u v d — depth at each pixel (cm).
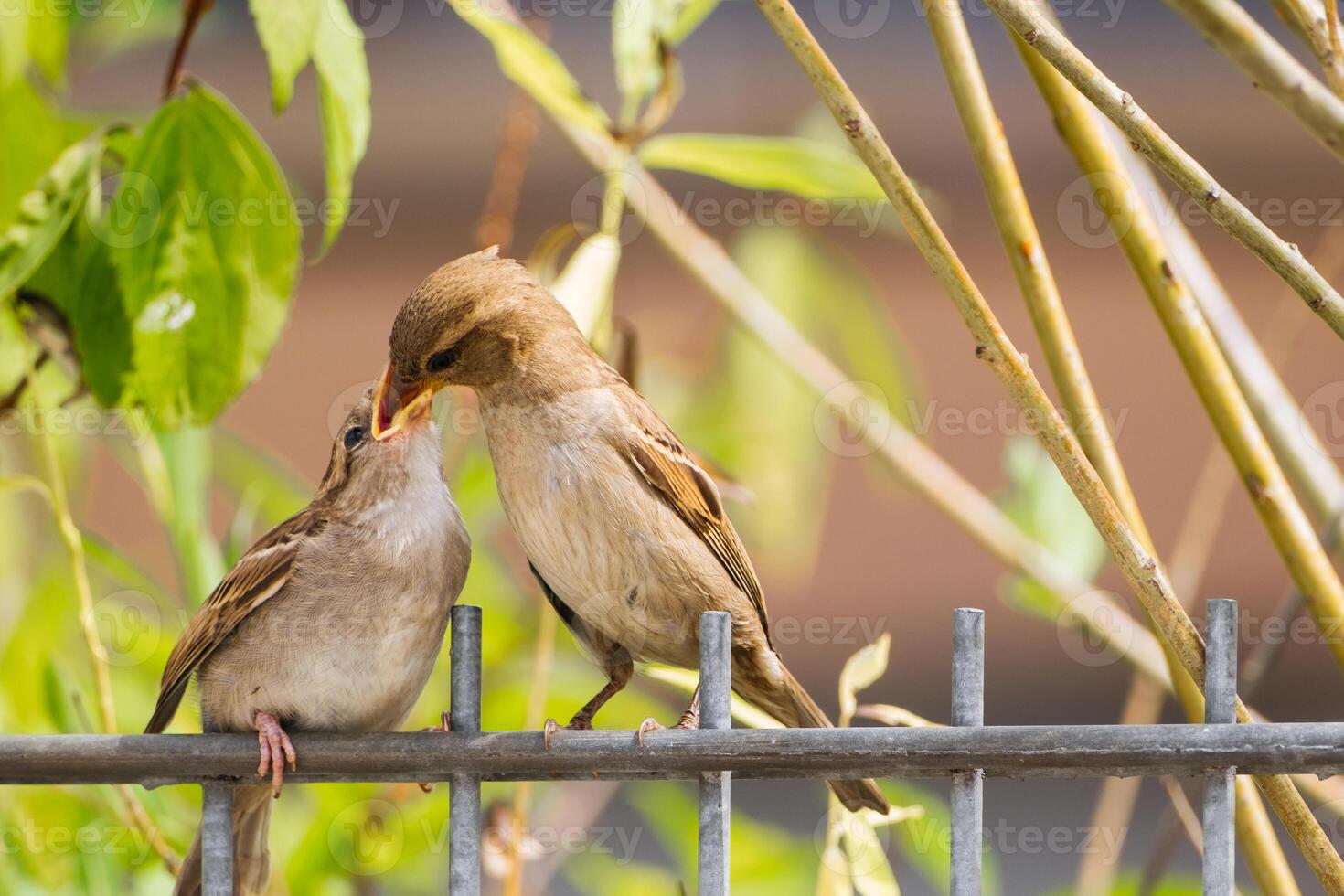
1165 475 1520
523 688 909
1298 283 482
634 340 842
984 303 518
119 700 917
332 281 1438
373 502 666
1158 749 498
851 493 1586
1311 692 1477
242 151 757
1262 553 1548
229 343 772
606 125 815
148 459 848
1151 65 1446
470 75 1409
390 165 1430
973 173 1472
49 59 912
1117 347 1515
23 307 794
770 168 832
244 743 541
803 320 1109
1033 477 937
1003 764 507
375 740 540
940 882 880
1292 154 1448
